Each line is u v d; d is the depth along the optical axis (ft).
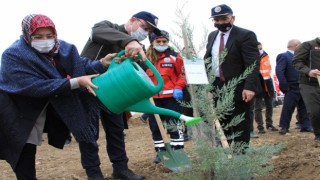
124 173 14.42
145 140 29.94
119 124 14.33
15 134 9.58
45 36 9.64
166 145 13.80
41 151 26.48
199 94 10.42
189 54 10.31
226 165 10.31
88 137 10.44
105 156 22.18
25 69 9.50
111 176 15.16
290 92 27.84
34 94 9.43
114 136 14.30
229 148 10.61
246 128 14.12
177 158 13.58
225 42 14.51
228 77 14.16
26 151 10.08
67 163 21.08
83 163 13.47
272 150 10.73
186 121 9.05
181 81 16.57
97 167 13.47
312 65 21.22
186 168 10.67
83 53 13.44
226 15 14.20
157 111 9.38
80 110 10.08
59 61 10.27
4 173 19.30
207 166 9.96
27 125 9.68
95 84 9.60
